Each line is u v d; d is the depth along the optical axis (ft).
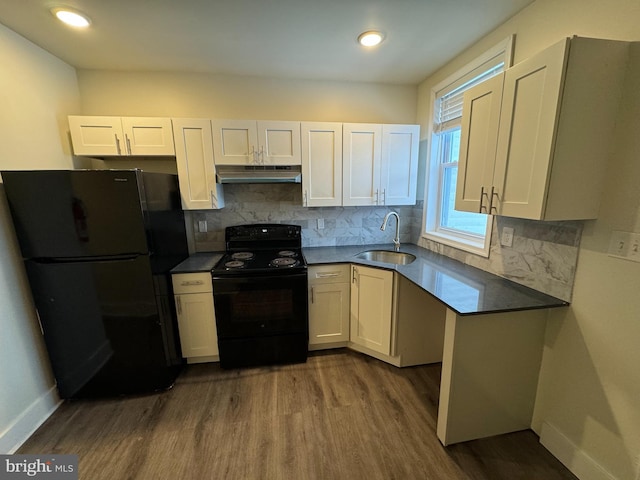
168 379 6.60
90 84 7.54
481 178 5.23
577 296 4.48
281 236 8.78
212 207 7.71
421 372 7.20
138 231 5.81
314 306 7.67
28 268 5.62
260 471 4.71
